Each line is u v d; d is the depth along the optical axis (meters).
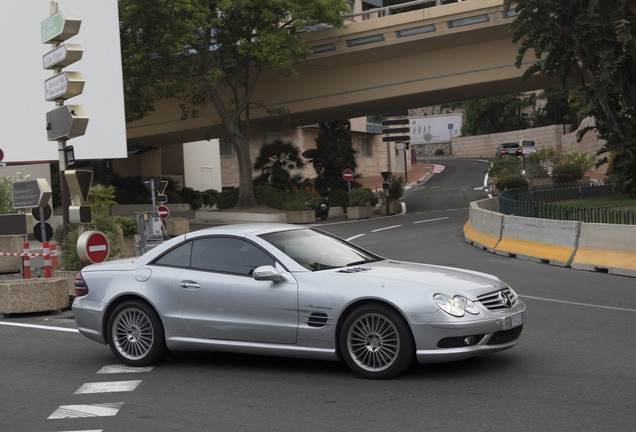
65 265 14.87
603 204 29.55
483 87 38.16
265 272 7.59
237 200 44.59
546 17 26.91
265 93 44.06
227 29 41.56
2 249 20.16
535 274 15.93
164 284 8.30
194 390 7.29
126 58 40.38
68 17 13.87
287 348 7.66
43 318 12.28
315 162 50.34
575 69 29.62
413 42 37.28
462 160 101.06
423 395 6.68
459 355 6.99
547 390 6.72
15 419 6.52
